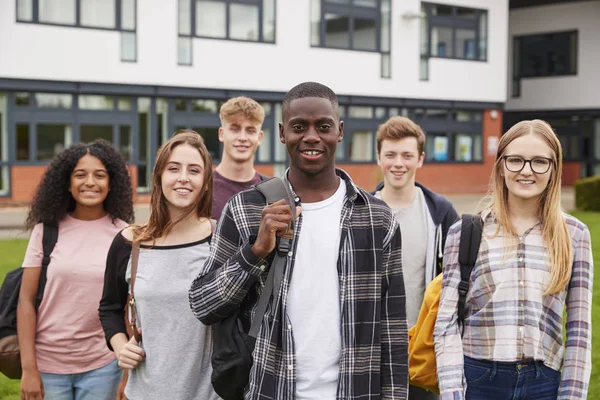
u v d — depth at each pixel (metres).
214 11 21.97
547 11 30.28
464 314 2.96
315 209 2.66
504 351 2.84
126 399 3.12
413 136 4.04
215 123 22.70
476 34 27.55
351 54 24.61
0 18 18.94
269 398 2.53
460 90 27.19
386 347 2.68
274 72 23.08
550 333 2.85
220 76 22.16
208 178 3.16
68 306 3.50
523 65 31.30
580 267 2.88
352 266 2.61
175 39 21.33
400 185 4.06
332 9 24.19
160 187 3.10
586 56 29.25
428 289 3.24
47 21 19.56
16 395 5.41
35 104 19.91
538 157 2.87
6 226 16.02
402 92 25.81
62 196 3.56
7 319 3.53
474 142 28.14
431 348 3.15
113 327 3.15
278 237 2.58
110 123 20.95
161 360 2.99
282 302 2.56
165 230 3.09
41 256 3.51
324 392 2.57
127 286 3.17
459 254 2.96
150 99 21.52
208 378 3.04
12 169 19.75
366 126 25.62
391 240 2.71
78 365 3.53
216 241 2.70
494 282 2.88
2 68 19.06
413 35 25.92
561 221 2.88
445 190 27.30
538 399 2.85
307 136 2.60
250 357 2.56
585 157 30.27
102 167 3.56
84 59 20.05
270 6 22.95
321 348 2.57
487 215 3.00
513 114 31.72
